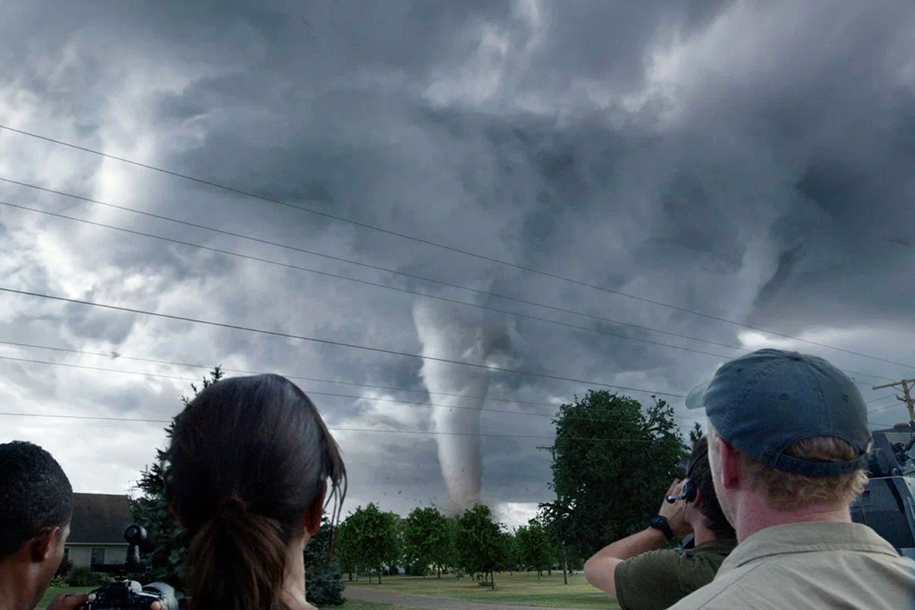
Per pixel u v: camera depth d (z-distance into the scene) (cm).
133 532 221
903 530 506
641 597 250
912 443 600
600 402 7125
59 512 212
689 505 264
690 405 188
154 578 1146
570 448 7075
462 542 6919
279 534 133
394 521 8156
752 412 159
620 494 6962
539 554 8206
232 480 133
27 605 207
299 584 140
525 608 3791
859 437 158
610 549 285
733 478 167
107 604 209
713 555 246
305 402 149
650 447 6919
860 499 526
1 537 202
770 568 150
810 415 156
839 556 151
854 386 166
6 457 208
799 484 155
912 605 144
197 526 135
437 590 6047
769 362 167
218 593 125
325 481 148
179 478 136
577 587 6206
